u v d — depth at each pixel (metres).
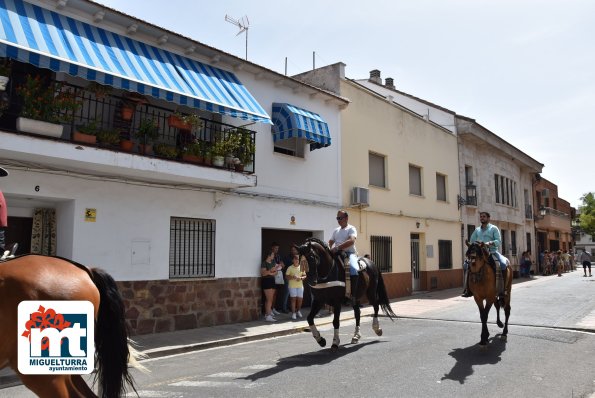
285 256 14.79
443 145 23.97
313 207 15.05
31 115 8.28
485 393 5.95
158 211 10.88
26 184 8.86
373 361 7.70
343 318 13.53
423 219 21.41
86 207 9.69
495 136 28.59
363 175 17.73
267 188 13.57
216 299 11.86
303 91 14.91
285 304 13.95
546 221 39.56
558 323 11.41
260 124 13.49
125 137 10.04
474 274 8.53
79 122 9.82
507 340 9.43
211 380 6.70
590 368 7.21
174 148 10.55
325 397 5.79
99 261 9.80
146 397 5.89
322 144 14.88
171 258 11.23
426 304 16.47
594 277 30.39
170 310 10.88
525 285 23.95
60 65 8.23
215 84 11.37
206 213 11.88
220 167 11.21
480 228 10.02
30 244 9.76
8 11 8.17
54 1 9.11
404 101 26.70
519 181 34.81
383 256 18.55
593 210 63.00
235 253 12.47
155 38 10.84
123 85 9.09
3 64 8.45
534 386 6.26
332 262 8.70
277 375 6.87
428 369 7.14
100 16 9.64
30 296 3.86
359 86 17.95
